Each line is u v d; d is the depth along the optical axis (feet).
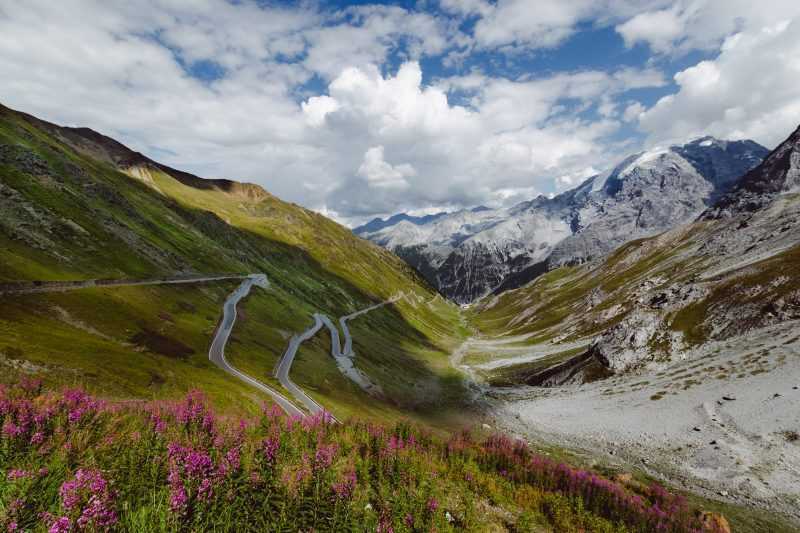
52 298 262.67
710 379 266.16
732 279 379.35
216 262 621.31
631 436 230.48
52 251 337.72
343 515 43.39
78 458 43.65
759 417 205.67
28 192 389.60
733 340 311.88
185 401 81.61
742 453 183.32
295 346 429.79
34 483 33.71
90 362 187.21
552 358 506.89
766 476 164.76
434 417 323.37
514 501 82.02
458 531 59.31
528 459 114.32
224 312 435.94
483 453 111.45
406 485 65.16
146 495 37.55
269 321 482.69
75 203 435.12
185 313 379.55
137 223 541.75
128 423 61.00
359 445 79.82
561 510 82.43
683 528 90.53
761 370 249.75
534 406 326.65
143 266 428.97
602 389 321.93
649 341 357.61
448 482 79.51
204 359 290.35
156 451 45.03
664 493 129.39
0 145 423.64
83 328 249.55
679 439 212.02
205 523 35.09
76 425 51.90
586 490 97.19
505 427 285.43
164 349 273.13
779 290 327.88
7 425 44.45
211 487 38.11
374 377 416.05
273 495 42.14
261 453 52.75
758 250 504.43
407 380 465.88
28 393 65.05
